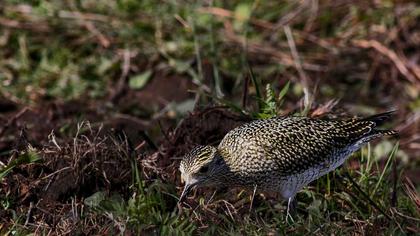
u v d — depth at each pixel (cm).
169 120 1398
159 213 956
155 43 1622
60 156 1051
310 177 1009
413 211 1038
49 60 1602
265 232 935
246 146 991
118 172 1046
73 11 1689
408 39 1680
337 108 1188
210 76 1523
